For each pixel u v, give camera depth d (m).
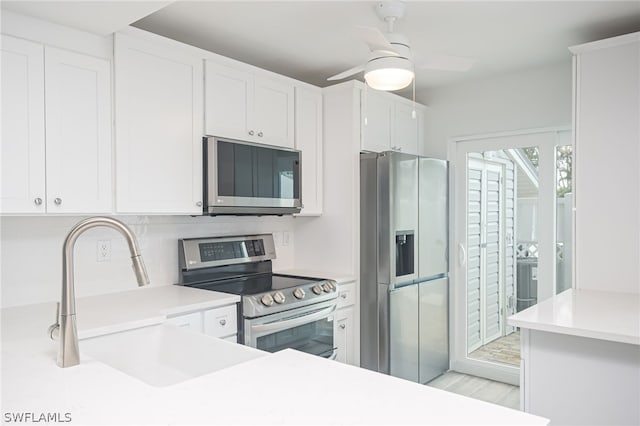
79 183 2.09
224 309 2.41
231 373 1.22
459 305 3.90
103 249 2.51
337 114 3.33
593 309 2.12
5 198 1.86
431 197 3.57
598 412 1.87
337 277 3.11
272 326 2.54
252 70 2.86
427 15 2.49
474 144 3.85
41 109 1.96
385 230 3.15
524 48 3.02
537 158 3.54
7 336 1.64
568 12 2.46
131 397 1.06
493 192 3.74
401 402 1.03
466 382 3.63
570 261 3.42
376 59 2.11
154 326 1.95
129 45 2.25
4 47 1.86
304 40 2.87
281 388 1.11
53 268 2.32
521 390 2.05
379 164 3.17
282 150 2.98
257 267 3.29
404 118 3.77
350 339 3.20
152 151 2.35
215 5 2.38
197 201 2.55
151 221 2.73
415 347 3.39
